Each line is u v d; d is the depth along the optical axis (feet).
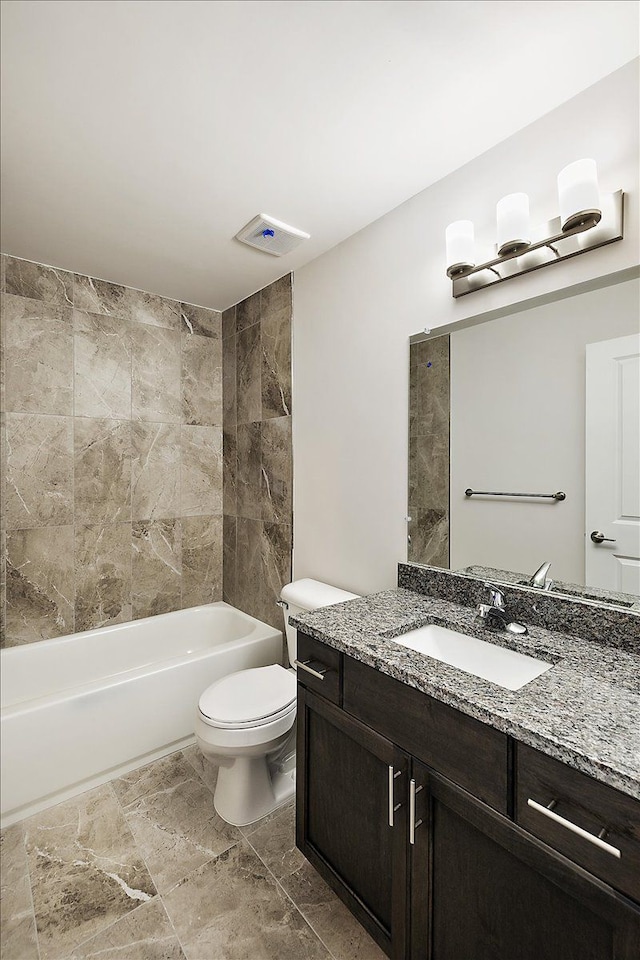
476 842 3.42
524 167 4.99
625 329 4.27
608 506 4.40
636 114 4.16
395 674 3.88
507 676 4.41
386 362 6.65
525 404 5.04
